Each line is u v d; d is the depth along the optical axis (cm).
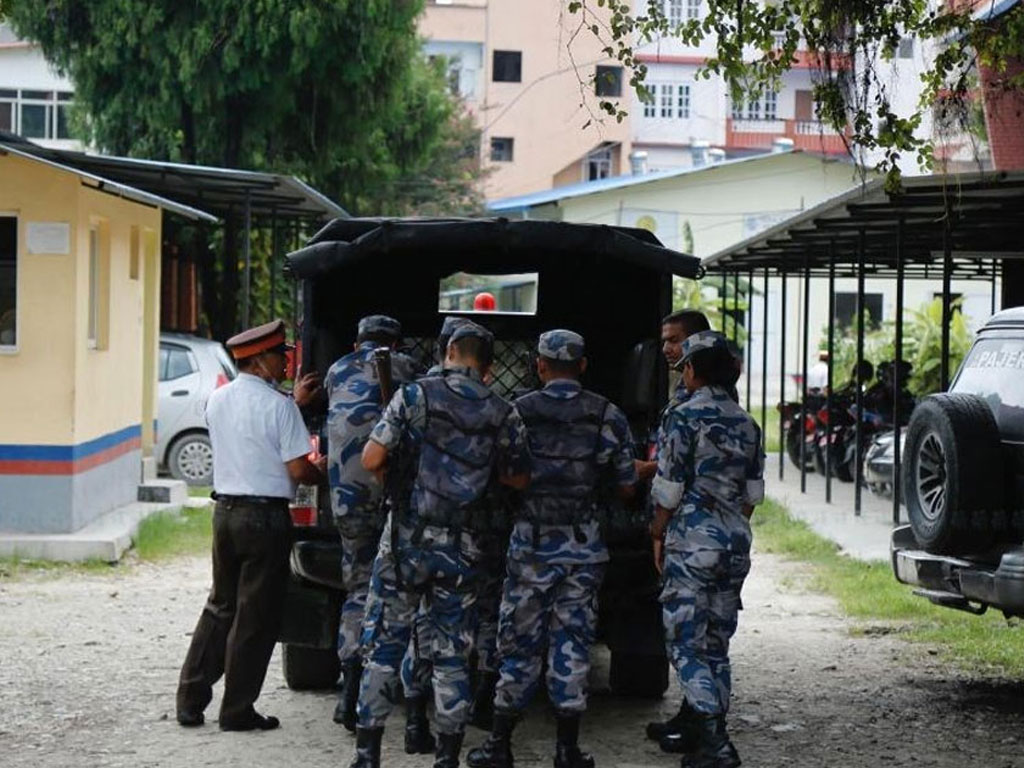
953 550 983
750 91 1169
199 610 1375
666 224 5438
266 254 2953
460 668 812
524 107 7038
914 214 1617
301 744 905
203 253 2870
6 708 995
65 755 877
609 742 924
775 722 988
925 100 1245
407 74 3198
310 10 2936
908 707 1034
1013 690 1090
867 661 1192
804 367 2367
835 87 1148
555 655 841
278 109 3047
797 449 2761
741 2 1121
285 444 921
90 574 1552
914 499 1020
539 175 7056
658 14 1143
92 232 1777
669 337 933
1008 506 970
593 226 984
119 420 1861
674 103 6931
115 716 974
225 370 2327
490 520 827
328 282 1106
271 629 934
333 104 3122
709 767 841
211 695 954
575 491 839
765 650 1237
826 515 2066
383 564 817
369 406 901
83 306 1648
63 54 2984
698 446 856
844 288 5372
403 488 811
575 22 5809
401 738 927
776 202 5428
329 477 912
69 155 1683
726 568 855
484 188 6162
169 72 2942
